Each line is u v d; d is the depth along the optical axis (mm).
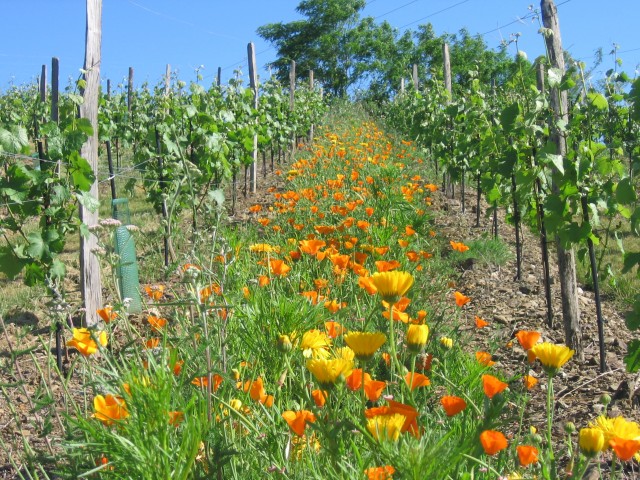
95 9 5637
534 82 7062
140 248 8359
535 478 1963
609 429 1800
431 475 1710
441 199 12703
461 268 7625
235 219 10500
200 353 2365
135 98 17219
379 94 53188
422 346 2154
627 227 9867
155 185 8742
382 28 55875
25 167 5176
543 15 5539
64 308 2709
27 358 5207
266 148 16562
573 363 4879
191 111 8844
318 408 2168
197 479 2059
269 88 16719
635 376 4418
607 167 5199
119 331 4598
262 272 5270
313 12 55250
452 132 12062
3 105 22438
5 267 5223
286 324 3146
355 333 1960
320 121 25766
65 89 14344
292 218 7809
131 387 2072
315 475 2043
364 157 12391
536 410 3889
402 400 2234
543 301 6492
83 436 2328
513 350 4867
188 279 2408
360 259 5324
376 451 1782
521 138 6539
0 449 3473
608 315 6086
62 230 5324
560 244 5102
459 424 2537
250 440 2410
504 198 7445
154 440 2004
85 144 5578
